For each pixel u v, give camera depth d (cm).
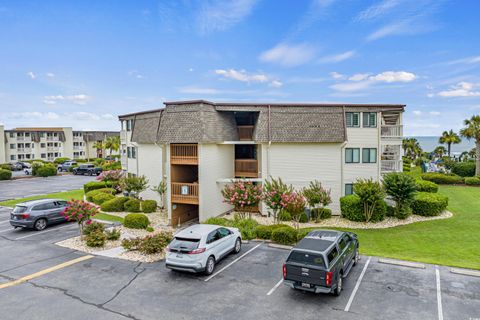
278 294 1135
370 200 2136
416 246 1683
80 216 1736
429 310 1000
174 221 2281
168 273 1338
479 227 2042
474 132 4234
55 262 1464
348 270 1248
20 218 1964
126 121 3375
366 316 976
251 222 1978
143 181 2766
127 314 1014
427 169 5309
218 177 2445
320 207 2391
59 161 7381
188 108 2291
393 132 2644
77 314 1016
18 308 1053
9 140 7331
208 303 1079
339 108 2508
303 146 2478
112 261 1477
